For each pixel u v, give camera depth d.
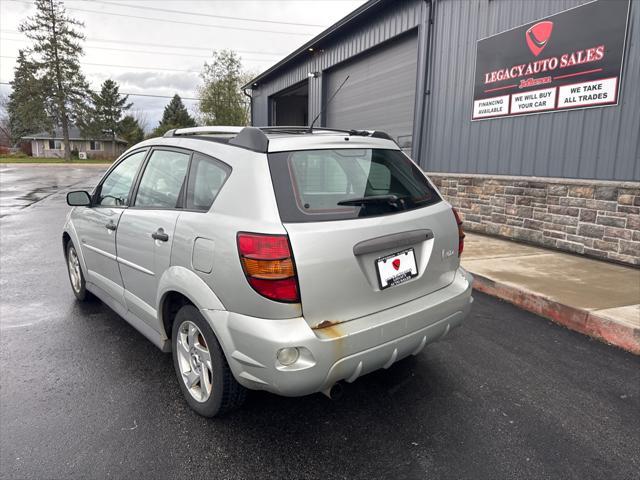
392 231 2.34
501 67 7.25
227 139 2.59
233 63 42.19
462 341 3.57
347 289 2.16
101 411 2.55
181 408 2.60
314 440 2.32
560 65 6.27
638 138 5.40
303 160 2.32
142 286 2.90
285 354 2.00
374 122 11.50
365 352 2.17
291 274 2.01
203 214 2.36
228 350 2.14
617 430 2.41
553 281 4.74
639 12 5.28
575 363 3.20
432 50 8.84
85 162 45.66
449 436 2.36
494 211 7.52
